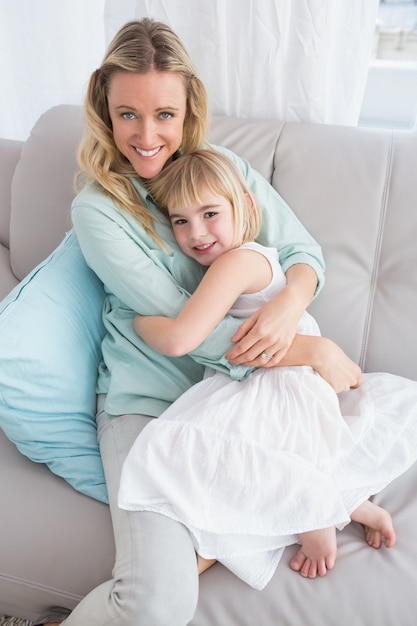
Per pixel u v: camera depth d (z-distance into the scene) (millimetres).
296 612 755
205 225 972
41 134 1243
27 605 872
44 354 858
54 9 1309
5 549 820
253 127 1196
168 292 942
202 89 1002
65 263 1015
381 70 1428
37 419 858
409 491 913
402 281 1090
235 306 1015
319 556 790
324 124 1192
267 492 796
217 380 946
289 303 941
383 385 970
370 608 749
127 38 912
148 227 986
